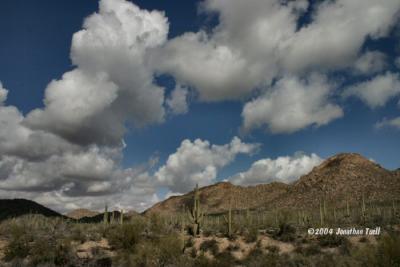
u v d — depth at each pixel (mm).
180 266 20328
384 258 15875
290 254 27344
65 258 21234
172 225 45625
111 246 27109
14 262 20812
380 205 107500
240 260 26031
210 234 37469
